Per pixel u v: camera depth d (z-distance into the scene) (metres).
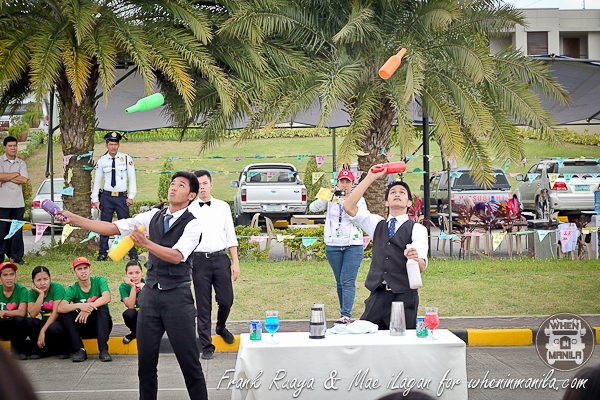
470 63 10.42
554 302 8.52
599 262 11.40
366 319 5.00
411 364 4.07
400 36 11.15
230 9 11.20
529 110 10.73
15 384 0.80
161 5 10.93
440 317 7.83
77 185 11.93
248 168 18.36
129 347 6.88
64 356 6.63
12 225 8.94
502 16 11.04
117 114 16.20
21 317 6.54
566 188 16.25
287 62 11.38
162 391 5.40
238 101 11.42
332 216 7.33
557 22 37.06
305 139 36.06
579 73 12.87
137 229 3.99
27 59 10.06
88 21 9.41
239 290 9.21
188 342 4.40
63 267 10.48
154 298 4.37
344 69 10.30
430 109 10.77
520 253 12.55
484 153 11.55
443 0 10.45
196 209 6.39
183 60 10.45
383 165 5.07
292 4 11.13
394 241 4.99
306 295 8.98
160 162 30.55
